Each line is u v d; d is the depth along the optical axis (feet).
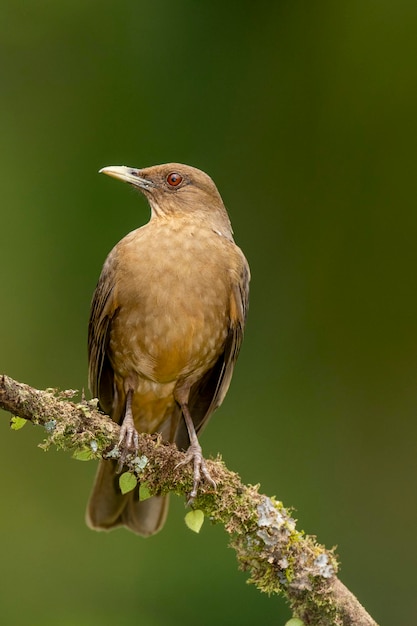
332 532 41.16
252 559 24.98
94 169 43.32
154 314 29.43
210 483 25.43
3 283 42.65
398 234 43.52
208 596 38.83
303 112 43.57
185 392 31.27
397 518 41.57
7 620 38.63
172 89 43.45
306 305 43.45
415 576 40.47
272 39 43.65
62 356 42.50
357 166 43.60
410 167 43.39
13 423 24.02
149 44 43.50
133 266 29.48
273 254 43.45
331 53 43.57
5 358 41.98
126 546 39.91
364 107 43.52
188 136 43.24
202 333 29.84
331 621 24.44
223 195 43.21
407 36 43.24
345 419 42.78
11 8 43.80
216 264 29.84
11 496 40.63
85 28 43.73
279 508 25.40
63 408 24.54
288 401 42.91
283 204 43.52
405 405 42.98
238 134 43.39
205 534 39.86
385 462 42.42
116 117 43.39
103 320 30.12
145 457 25.95
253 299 43.24
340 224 43.65
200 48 43.52
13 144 43.37
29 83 43.68
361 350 43.37
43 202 43.29
